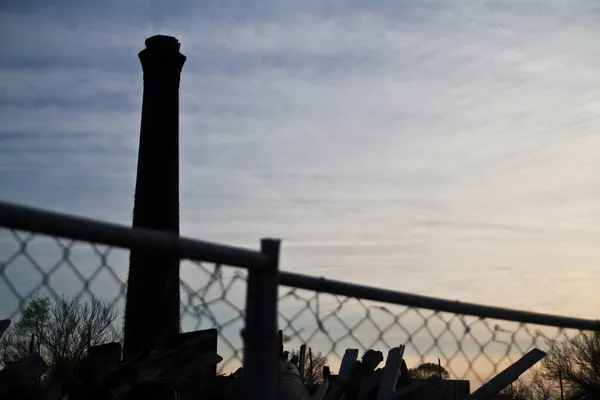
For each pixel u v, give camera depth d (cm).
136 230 195
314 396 476
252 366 220
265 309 222
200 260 209
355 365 466
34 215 174
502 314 319
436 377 426
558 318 347
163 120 1468
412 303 285
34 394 423
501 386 371
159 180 1439
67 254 191
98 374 472
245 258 216
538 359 379
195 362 464
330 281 261
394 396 394
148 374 466
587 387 429
